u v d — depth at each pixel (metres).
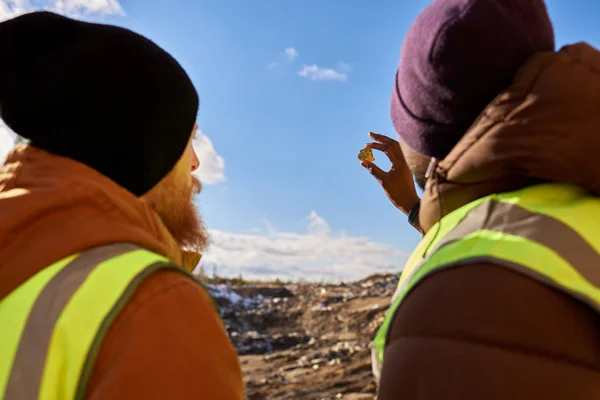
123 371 1.02
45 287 1.11
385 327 1.15
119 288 1.09
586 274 1.00
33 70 1.32
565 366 0.93
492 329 0.95
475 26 1.23
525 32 1.25
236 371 1.17
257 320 13.42
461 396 0.93
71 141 1.32
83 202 1.22
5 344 1.07
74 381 1.02
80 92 1.32
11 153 1.35
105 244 1.18
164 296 1.13
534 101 1.13
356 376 8.73
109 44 1.36
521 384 0.92
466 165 1.20
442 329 0.98
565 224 1.06
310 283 17.08
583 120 1.11
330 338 11.83
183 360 1.07
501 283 0.99
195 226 1.81
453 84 1.25
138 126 1.36
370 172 2.33
